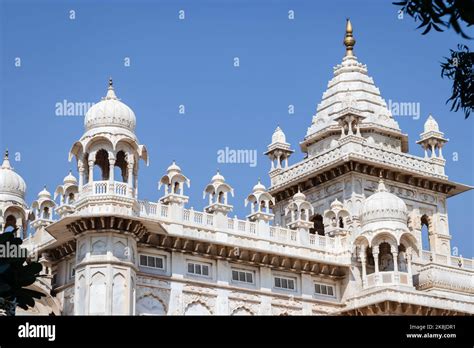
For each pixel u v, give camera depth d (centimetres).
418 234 6600
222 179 5503
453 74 1725
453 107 1725
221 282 5362
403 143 7175
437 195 6850
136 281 5019
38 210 5656
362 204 6044
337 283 5897
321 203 6606
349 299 5791
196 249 5303
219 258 5391
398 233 5781
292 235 5756
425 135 6950
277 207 6944
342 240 5956
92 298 4791
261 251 5497
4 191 5906
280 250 5622
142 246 5125
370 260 6006
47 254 5375
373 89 7306
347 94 7094
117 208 4894
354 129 6900
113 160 4975
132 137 5044
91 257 4853
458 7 1484
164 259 5212
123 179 5241
